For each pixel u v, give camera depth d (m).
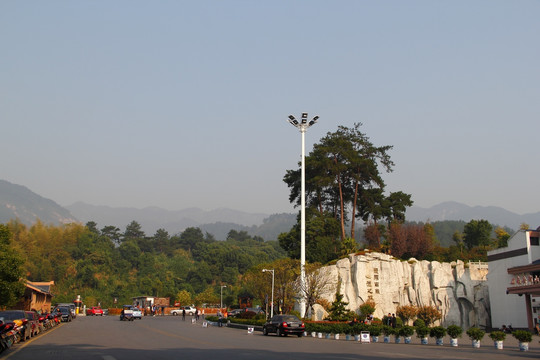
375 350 28.42
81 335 39.56
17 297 50.16
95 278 177.38
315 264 63.62
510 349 31.12
